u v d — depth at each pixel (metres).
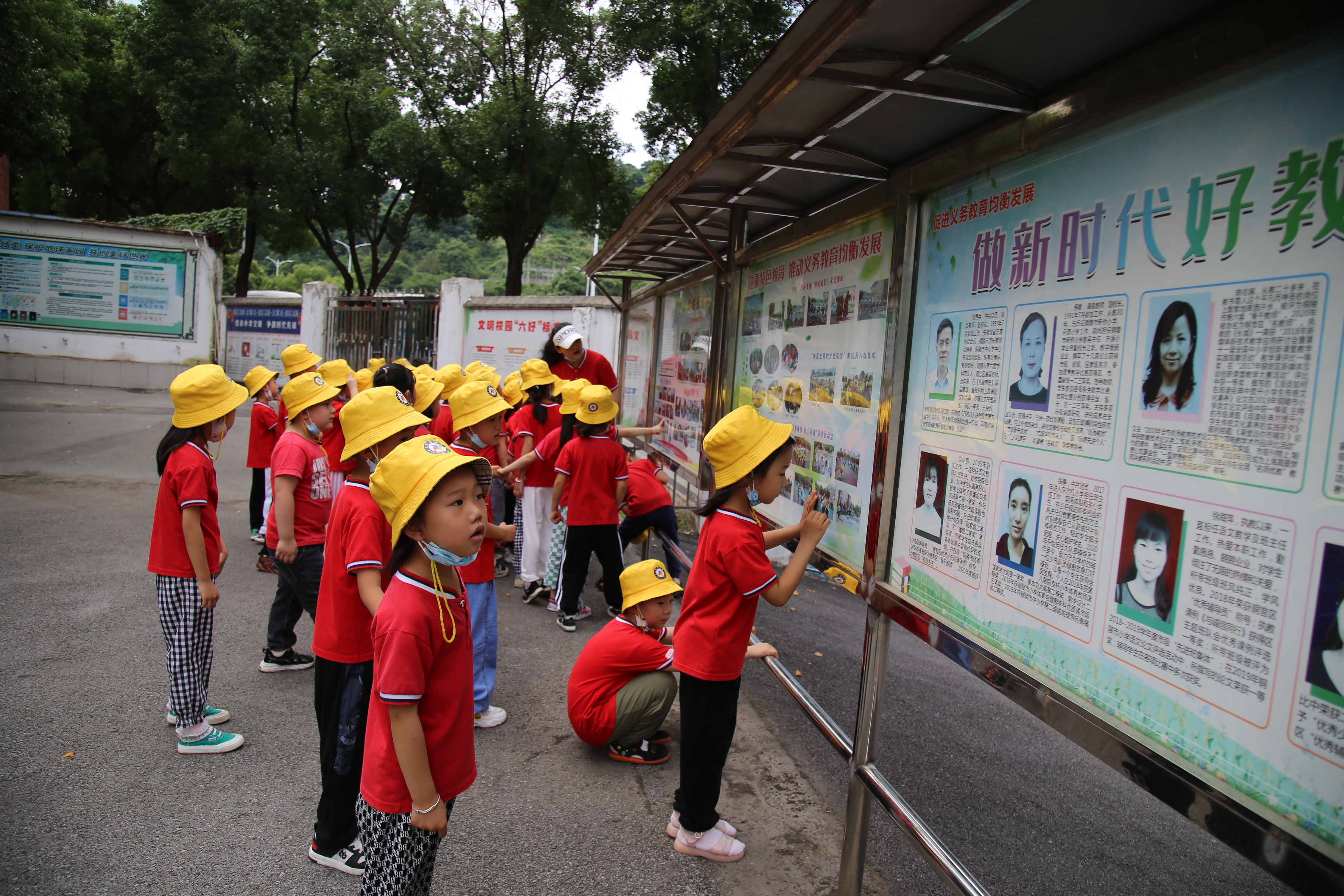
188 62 17.83
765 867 2.85
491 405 4.25
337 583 2.59
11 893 2.48
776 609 6.48
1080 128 1.73
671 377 5.89
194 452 3.23
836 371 3.04
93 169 22.45
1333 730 1.20
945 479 2.21
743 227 4.19
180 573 3.27
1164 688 1.49
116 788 3.11
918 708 4.65
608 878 2.72
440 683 1.92
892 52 2.11
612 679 3.48
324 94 19.73
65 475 8.88
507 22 17.77
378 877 1.98
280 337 17.84
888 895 2.80
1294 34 1.27
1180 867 3.20
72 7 19.28
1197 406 1.44
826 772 3.64
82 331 16.61
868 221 2.81
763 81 2.36
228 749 3.43
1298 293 1.27
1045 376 1.83
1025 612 1.87
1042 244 1.86
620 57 16.92
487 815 3.09
